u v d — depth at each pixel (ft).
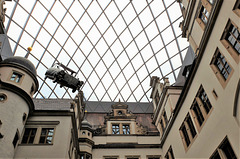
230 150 47.96
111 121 105.91
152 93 116.88
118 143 96.78
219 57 53.67
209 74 56.90
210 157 54.70
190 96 69.21
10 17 105.81
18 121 64.54
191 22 70.49
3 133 57.88
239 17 44.37
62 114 75.25
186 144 71.72
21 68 73.61
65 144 66.23
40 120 72.79
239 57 45.03
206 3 60.13
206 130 57.57
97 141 96.84
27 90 71.61
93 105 132.16
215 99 53.67
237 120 44.14
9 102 64.18
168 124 87.61
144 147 96.02
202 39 59.31
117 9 131.23
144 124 118.73
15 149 62.69
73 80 55.16
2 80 67.46
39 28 119.34
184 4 75.82
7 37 107.04
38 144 65.36
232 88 46.24
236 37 47.06
